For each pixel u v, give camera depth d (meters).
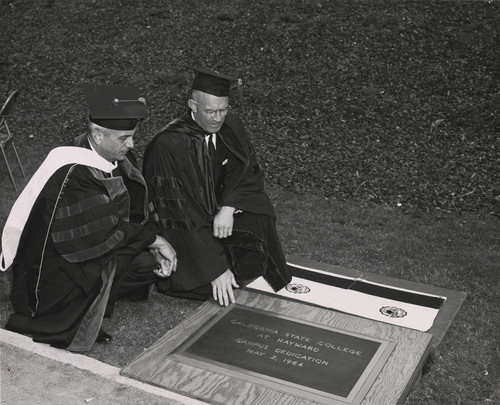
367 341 4.64
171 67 10.83
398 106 9.18
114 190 4.91
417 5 11.27
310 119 9.11
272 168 8.14
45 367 4.46
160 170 5.17
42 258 4.77
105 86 4.82
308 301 5.32
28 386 4.28
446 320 5.07
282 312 5.02
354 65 10.08
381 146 8.45
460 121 8.77
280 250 5.45
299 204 7.28
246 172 5.36
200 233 5.15
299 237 6.50
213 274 5.10
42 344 4.71
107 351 4.78
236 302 5.14
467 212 7.09
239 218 5.35
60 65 11.50
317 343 4.62
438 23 10.76
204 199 5.25
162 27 11.88
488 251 6.23
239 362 4.43
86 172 4.77
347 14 11.27
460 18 10.84
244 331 4.77
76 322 4.73
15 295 4.99
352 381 4.23
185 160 5.14
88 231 4.71
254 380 4.26
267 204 5.37
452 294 5.44
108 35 12.02
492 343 4.85
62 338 4.67
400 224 6.79
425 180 7.71
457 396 4.31
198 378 4.30
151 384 4.28
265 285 5.58
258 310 5.03
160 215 5.20
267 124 9.10
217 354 4.52
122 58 11.32
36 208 4.75
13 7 13.57
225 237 5.27
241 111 9.41
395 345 4.59
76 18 12.73
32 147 9.19
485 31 10.49
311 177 7.91
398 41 10.45
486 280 5.70
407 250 6.23
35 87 11.02
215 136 5.30
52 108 10.38
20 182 7.96
